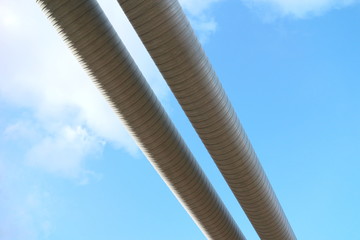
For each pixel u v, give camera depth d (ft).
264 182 23.88
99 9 19.65
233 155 22.09
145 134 21.76
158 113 21.86
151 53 18.83
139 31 18.17
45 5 19.02
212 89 19.93
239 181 23.17
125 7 17.71
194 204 24.71
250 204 24.30
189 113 20.66
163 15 17.75
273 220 25.35
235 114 21.59
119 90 20.40
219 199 25.96
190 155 23.86
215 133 21.15
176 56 18.63
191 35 18.72
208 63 19.67
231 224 26.78
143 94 21.13
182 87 19.57
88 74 20.21
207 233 26.48
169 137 22.45
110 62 19.80
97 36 19.31
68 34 19.17
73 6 18.80
